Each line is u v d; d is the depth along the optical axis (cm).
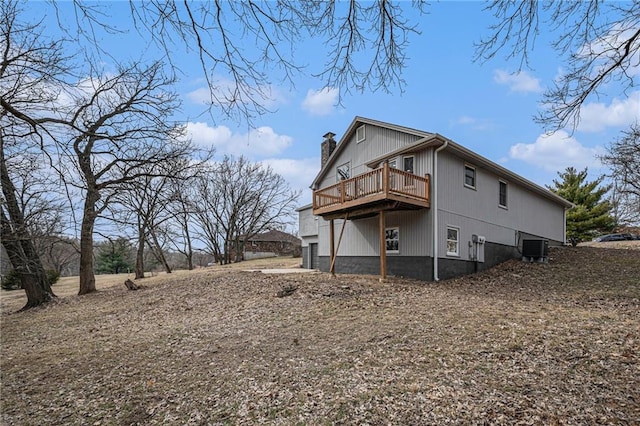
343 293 1066
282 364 555
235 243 4022
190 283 1511
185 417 414
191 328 831
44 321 1051
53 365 625
